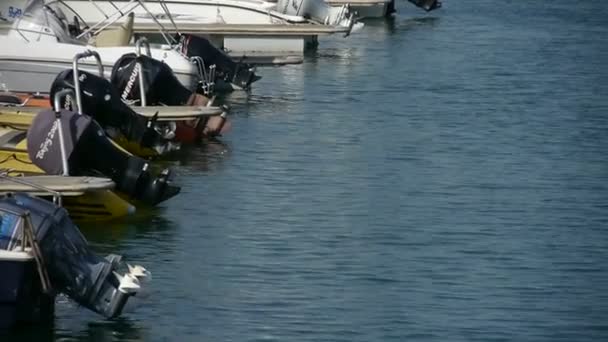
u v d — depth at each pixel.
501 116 35.06
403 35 53.25
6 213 15.81
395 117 34.28
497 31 55.81
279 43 42.59
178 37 35.88
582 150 30.61
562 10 66.06
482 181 26.78
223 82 36.38
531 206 24.72
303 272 19.80
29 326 16.22
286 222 22.70
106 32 31.48
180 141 28.59
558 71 44.31
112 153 21.45
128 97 28.16
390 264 20.42
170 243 20.92
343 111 34.88
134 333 16.69
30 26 29.59
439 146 30.47
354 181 26.33
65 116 21.05
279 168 27.08
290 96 36.94
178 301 18.09
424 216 23.66
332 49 48.16
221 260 20.17
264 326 17.30
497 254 21.22
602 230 23.03
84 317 16.97
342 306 18.27
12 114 23.83
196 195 24.28
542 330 17.64
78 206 21.31
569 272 20.33
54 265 15.83
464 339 17.17
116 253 20.23
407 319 17.83
